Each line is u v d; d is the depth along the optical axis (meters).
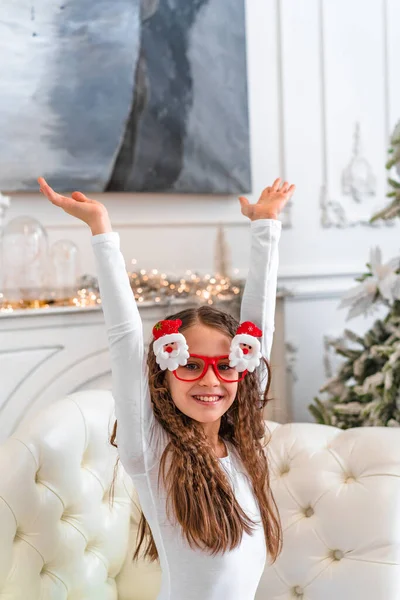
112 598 1.82
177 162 3.40
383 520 1.68
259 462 1.52
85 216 1.35
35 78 3.09
